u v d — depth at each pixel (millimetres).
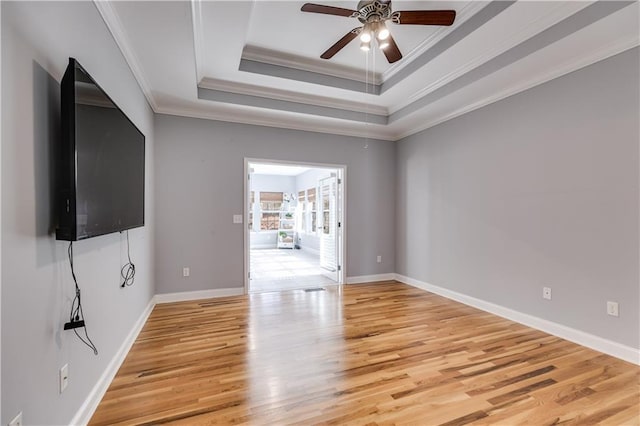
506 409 1787
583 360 2365
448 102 3707
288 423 1664
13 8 1092
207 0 2170
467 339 2764
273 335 2844
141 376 2129
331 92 3900
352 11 2182
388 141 5176
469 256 3795
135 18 2113
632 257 2334
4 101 1039
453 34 2758
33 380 1188
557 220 2832
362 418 1707
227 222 4176
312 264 6902
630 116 2336
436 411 1767
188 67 2818
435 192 4355
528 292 3092
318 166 4715
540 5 2238
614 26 2188
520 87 3154
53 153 1360
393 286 4758
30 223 1178
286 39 3037
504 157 3346
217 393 1935
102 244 1936
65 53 1477
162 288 3865
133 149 2268
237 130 4219
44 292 1269
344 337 2803
